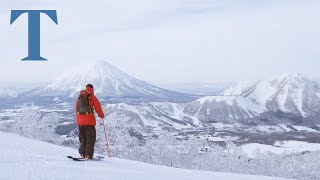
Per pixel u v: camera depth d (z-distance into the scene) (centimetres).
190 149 8388
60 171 992
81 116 1294
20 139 1817
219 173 1416
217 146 9344
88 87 1312
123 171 1123
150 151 7512
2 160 1102
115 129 6900
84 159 1280
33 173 935
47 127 6144
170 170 1320
